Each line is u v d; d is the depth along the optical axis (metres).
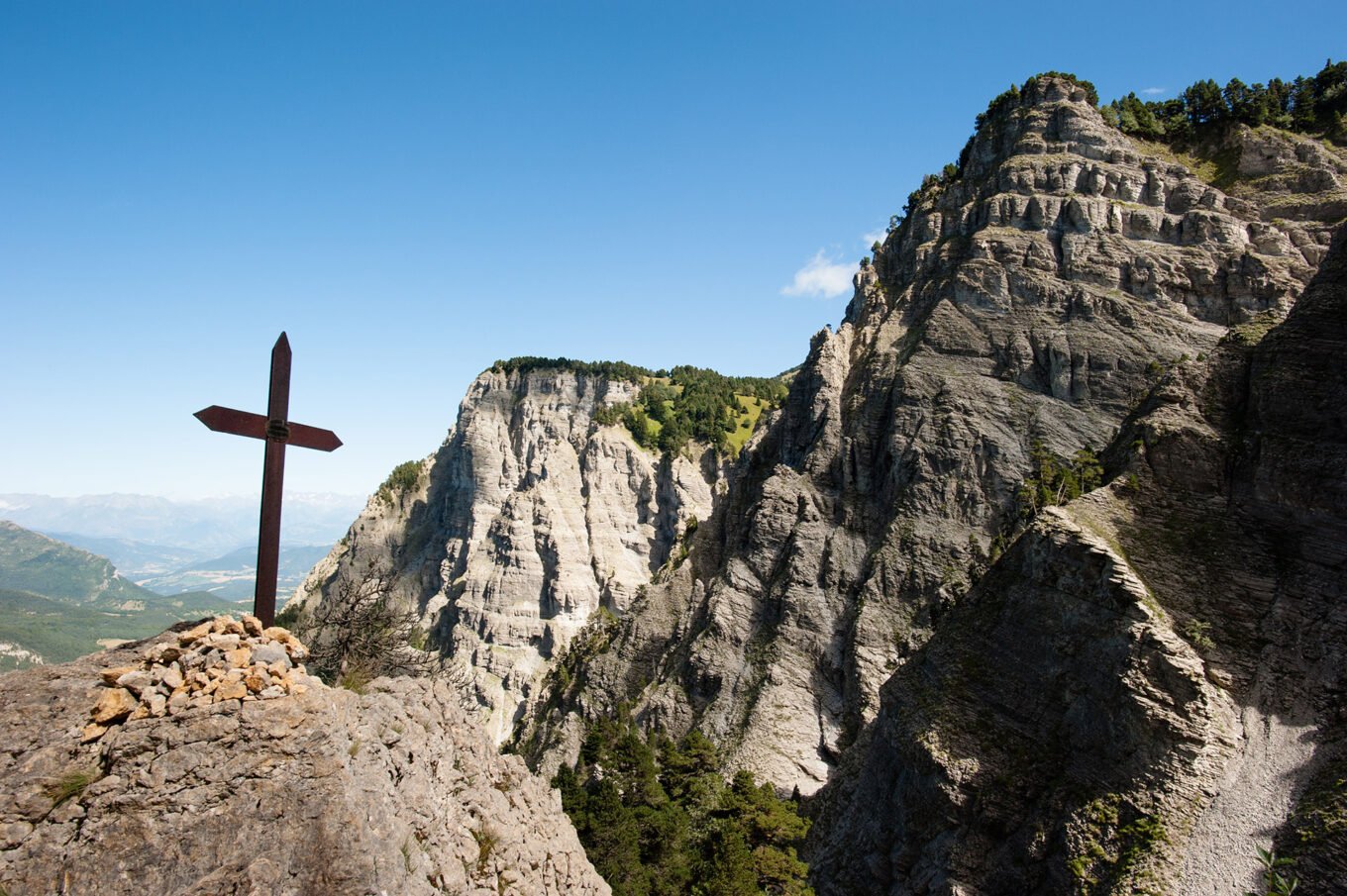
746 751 76.06
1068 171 94.94
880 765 54.75
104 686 14.59
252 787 14.46
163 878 13.12
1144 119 102.75
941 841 46.19
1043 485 73.62
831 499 92.94
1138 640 41.53
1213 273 83.81
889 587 81.56
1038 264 90.81
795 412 104.38
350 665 32.03
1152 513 49.00
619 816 49.94
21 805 12.62
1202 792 37.12
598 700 99.19
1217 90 100.31
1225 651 41.53
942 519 82.88
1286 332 49.00
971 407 86.19
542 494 179.50
